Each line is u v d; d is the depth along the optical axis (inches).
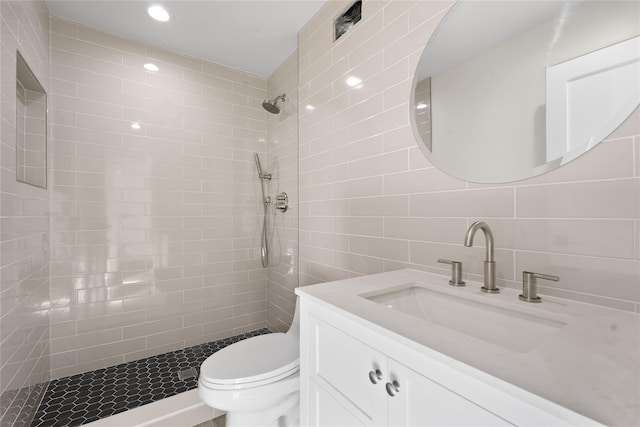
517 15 34.4
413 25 46.1
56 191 67.9
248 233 94.8
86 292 71.4
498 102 35.9
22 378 49.4
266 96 98.3
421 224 44.8
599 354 18.5
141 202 78.3
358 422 26.5
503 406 16.3
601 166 28.0
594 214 28.4
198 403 61.3
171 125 82.8
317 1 65.5
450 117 40.9
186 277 84.6
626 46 26.5
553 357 18.2
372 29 53.6
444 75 41.7
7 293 42.8
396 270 48.3
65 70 69.5
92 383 66.5
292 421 49.9
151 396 62.0
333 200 63.4
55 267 67.6
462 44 39.6
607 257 27.5
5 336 42.3
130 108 77.2
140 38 78.0
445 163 41.5
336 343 29.6
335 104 62.8
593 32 28.5
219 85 90.5
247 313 94.4
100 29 73.9
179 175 83.8
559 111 30.8
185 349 83.7
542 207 32.0
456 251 40.2
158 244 80.6
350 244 58.7
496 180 35.9
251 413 45.9
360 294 33.1
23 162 54.9
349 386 27.8
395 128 49.0
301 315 35.4
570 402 13.7
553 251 31.2
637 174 25.8
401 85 48.0
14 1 46.6
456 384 18.8
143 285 78.4
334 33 63.2
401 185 48.0
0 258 40.2
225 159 91.2
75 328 70.0
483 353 18.7
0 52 40.7
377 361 24.6
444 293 35.0
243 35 77.1
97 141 72.9
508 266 34.9
